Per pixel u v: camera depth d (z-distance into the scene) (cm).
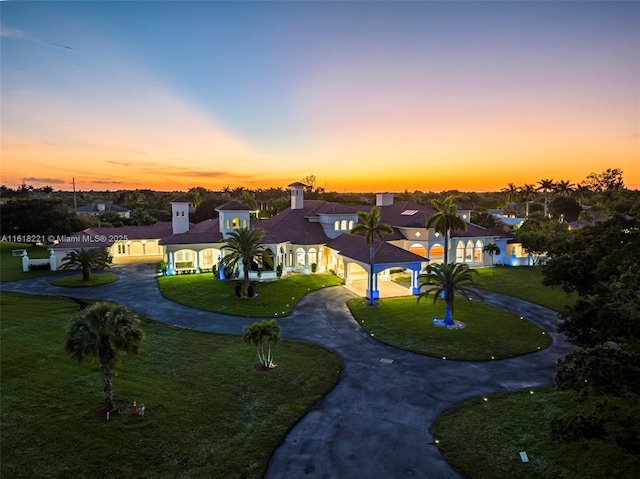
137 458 1627
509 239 6272
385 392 2227
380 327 3291
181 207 6175
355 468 1598
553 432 1446
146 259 6769
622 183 14500
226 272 5016
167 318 3550
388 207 7031
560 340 3005
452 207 4462
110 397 1950
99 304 1964
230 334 3147
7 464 1567
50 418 1889
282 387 2255
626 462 1576
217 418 1928
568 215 10544
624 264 1831
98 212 12306
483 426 1873
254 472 1564
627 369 1327
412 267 4316
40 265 5697
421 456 1672
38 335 2995
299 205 6588
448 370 2505
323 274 5397
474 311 3728
